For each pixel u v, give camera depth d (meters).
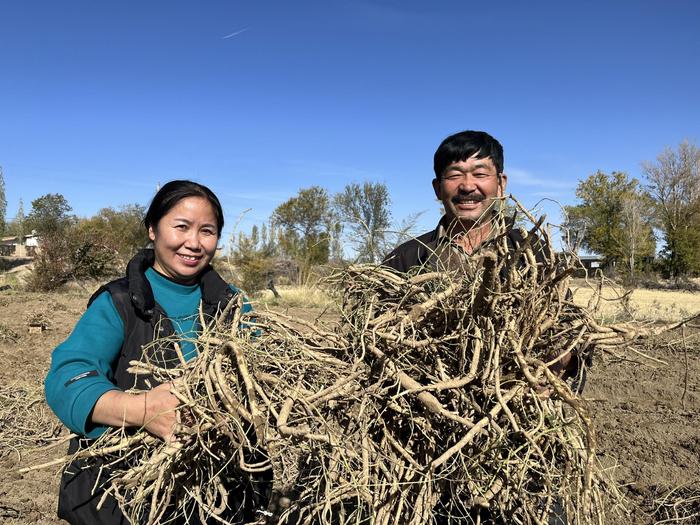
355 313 2.12
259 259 14.38
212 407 1.69
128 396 1.76
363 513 1.98
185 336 2.07
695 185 33.09
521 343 1.84
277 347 2.00
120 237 20.20
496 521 2.01
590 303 2.03
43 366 6.82
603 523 1.88
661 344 2.24
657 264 33.34
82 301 13.34
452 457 1.89
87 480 1.95
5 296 14.30
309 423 1.79
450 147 2.57
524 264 2.15
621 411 5.58
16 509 3.52
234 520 2.14
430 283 2.10
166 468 1.73
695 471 4.09
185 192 2.13
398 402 1.90
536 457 1.90
